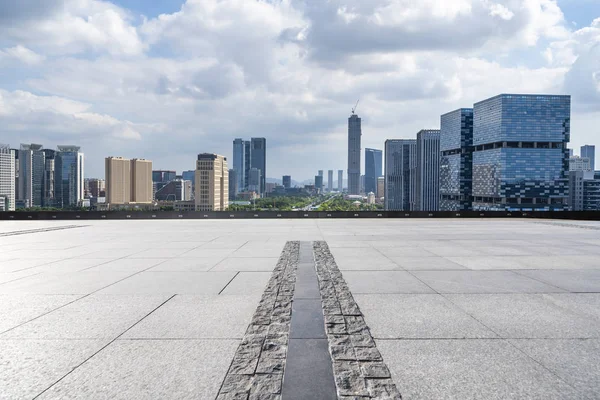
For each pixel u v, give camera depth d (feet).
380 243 49.42
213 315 20.36
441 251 42.27
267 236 58.44
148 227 77.51
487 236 57.52
